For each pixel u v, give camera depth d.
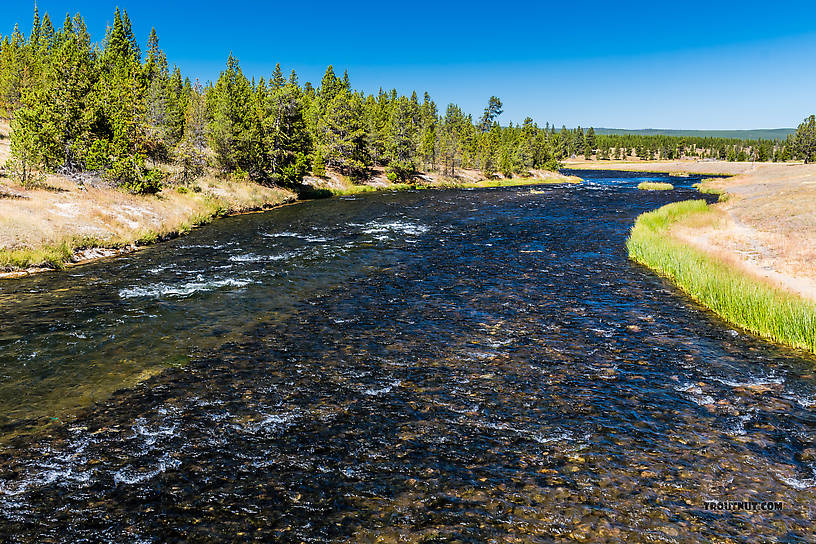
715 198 58.94
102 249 24.33
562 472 7.96
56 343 12.99
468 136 110.12
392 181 77.44
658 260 22.98
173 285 19.12
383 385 11.21
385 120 91.38
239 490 7.41
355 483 7.63
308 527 6.62
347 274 21.88
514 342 14.09
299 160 56.97
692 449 8.67
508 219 40.78
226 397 10.41
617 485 7.60
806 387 11.26
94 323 14.65
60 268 21.11
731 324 15.73
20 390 10.37
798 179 73.19
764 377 11.81
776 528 6.64
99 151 34.19
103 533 6.44
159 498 7.18
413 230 34.59
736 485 7.62
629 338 14.45
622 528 6.62
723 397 10.74
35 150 31.45
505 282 20.89
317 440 8.85
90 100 34.84
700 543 6.35
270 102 57.69
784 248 25.67
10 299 16.61
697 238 29.97
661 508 7.05
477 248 28.27
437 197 60.44
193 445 8.58
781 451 8.59
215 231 32.47
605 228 35.88
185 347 13.12
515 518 6.83
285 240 29.69
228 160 51.22
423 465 8.14
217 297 17.80
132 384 10.86
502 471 7.98
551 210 47.31
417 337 14.41
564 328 15.30
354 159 73.50
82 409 9.71
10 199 24.88
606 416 9.88
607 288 20.00
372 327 15.22
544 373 11.98
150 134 45.88
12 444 8.42
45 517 6.72
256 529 6.57
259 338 14.02
